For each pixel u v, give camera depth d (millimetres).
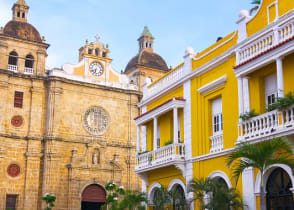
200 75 23578
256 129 17594
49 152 45844
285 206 16844
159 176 26406
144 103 29766
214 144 21719
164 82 28094
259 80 19062
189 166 23172
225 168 20281
